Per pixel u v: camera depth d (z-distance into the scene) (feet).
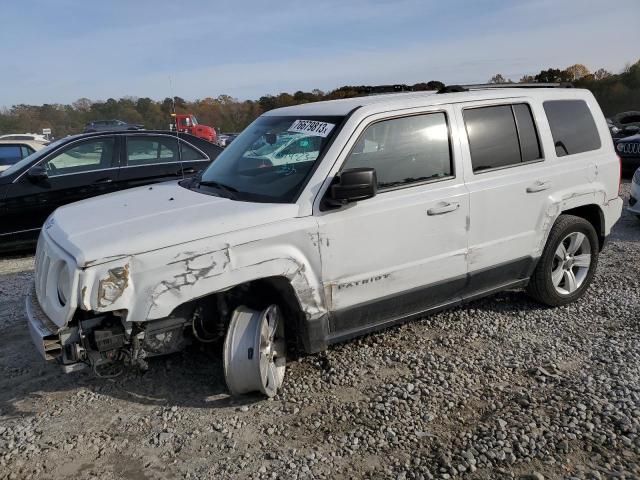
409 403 11.51
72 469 9.81
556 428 10.46
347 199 11.57
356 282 12.39
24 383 12.92
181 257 10.43
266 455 10.00
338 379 12.56
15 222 24.14
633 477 9.13
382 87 16.67
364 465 9.66
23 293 19.60
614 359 13.12
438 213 13.21
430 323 15.55
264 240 11.12
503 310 16.44
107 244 10.21
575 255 16.89
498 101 14.70
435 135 13.51
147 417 11.34
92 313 10.64
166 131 27.25
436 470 9.46
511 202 14.51
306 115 13.80
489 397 11.68
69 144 25.11
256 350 11.10
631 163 39.40
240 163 13.97
